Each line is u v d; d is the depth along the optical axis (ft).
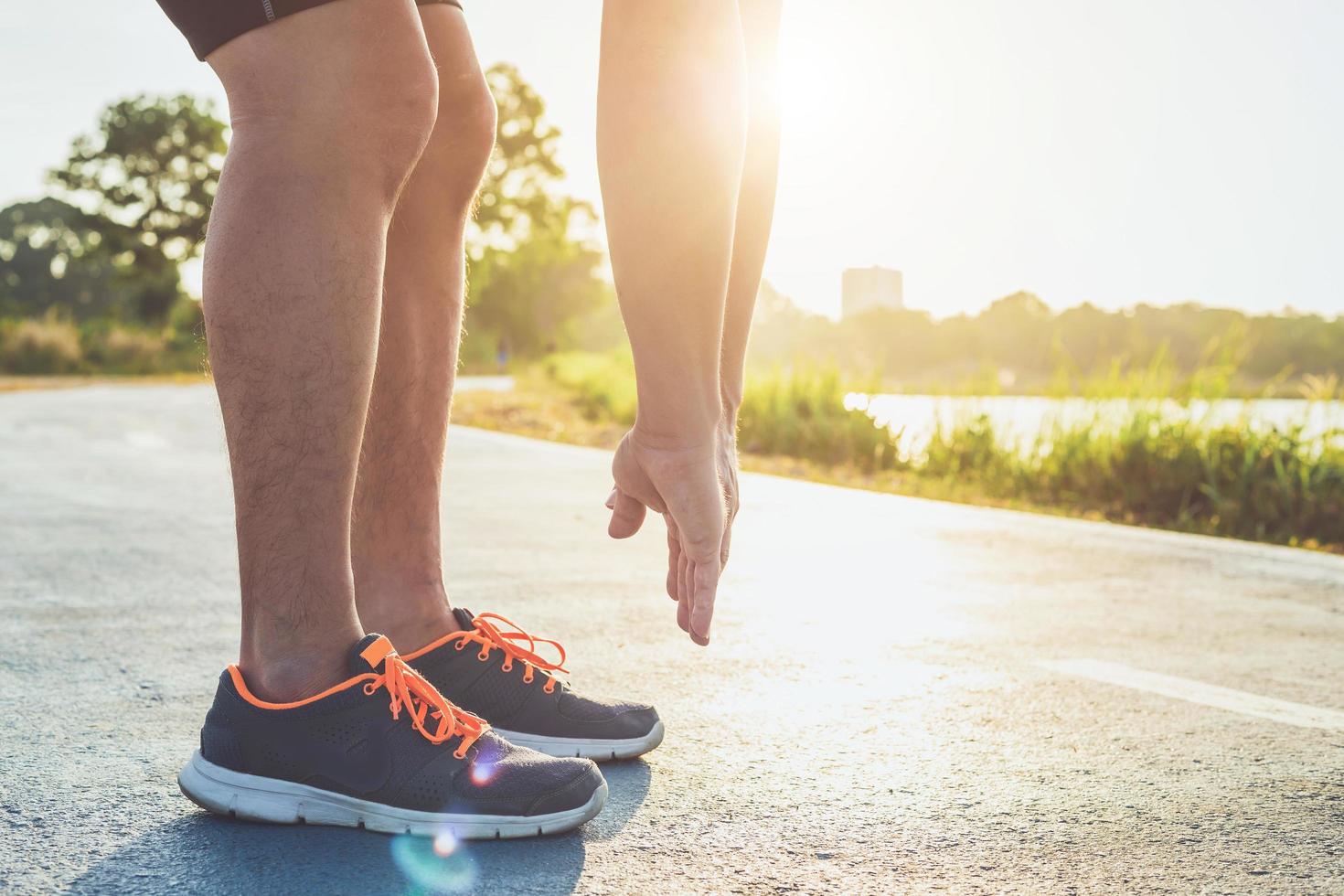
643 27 4.09
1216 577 11.61
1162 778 5.12
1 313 161.38
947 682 6.87
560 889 3.76
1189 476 19.69
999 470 23.43
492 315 199.21
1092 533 14.76
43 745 5.19
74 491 16.65
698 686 6.59
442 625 5.24
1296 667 7.57
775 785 4.89
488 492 18.01
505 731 5.13
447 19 5.11
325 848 4.10
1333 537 17.79
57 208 259.80
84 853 3.97
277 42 3.95
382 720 4.30
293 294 3.98
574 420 42.96
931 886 3.85
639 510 4.78
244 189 3.99
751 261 5.00
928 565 11.94
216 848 4.06
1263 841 4.35
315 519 4.24
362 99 4.03
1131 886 3.90
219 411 4.28
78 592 9.16
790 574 11.11
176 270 175.42
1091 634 8.55
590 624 8.30
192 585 9.53
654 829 4.35
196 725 5.56
